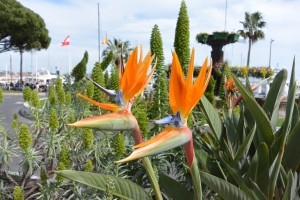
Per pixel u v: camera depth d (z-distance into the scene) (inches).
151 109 153.5
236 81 80.8
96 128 54.6
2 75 2655.0
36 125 127.1
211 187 69.0
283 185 81.4
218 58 840.3
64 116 132.7
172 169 134.4
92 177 68.9
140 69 58.2
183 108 52.6
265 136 85.0
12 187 118.9
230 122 98.2
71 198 110.4
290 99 82.4
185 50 147.4
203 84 52.3
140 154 48.9
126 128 56.9
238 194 67.7
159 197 65.8
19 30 1334.9
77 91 183.0
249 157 103.4
